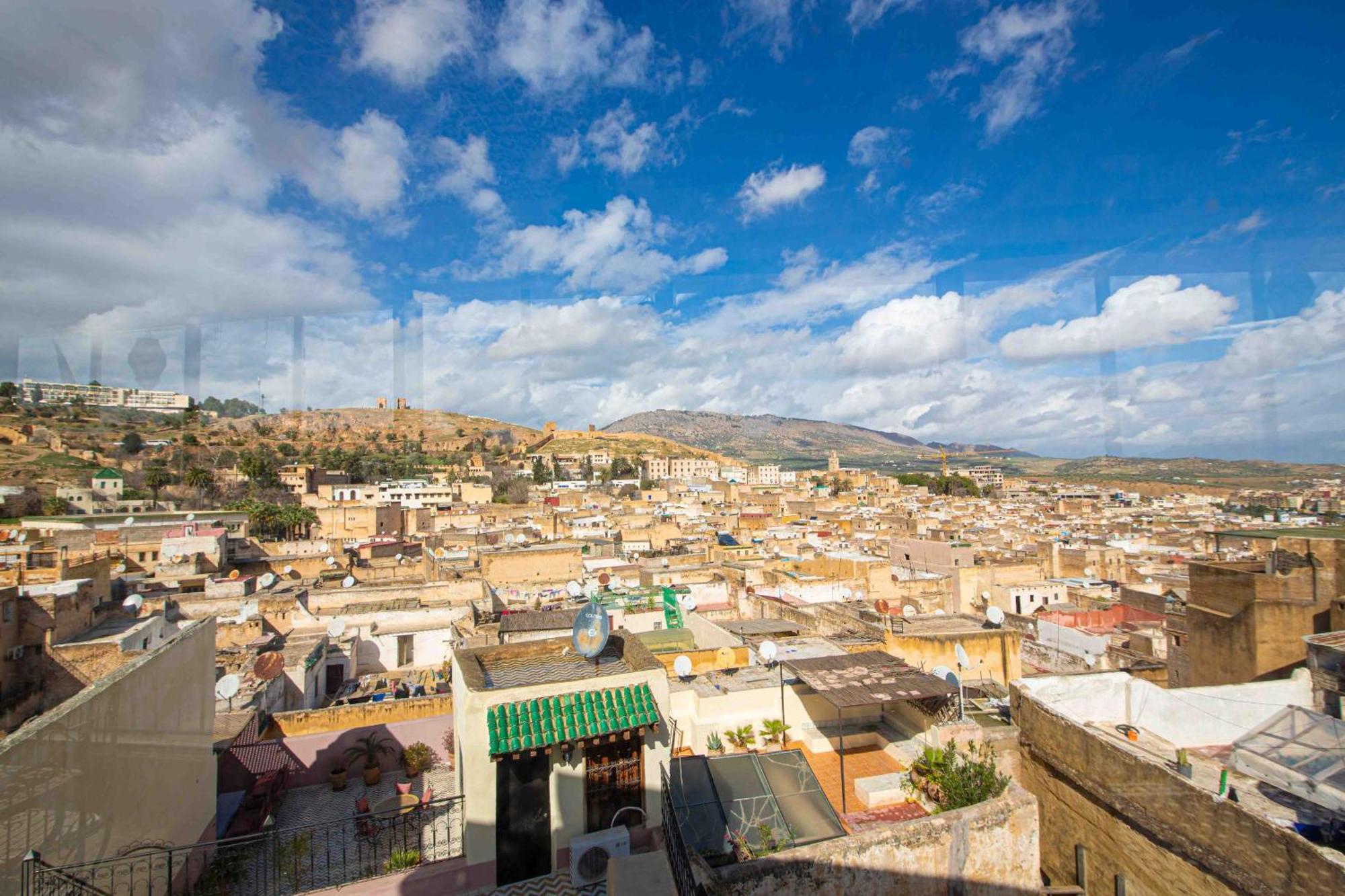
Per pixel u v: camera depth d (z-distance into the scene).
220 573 39.25
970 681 18.55
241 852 12.45
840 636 21.31
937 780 11.50
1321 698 12.37
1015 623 32.00
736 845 9.73
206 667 12.96
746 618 29.27
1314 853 7.06
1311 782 9.32
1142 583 40.50
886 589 38.94
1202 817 8.48
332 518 69.25
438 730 17.39
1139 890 9.45
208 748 12.96
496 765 10.41
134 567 37.66
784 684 16.02
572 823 10.65
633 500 112.25
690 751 14.91
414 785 15.73
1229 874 8.02
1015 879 9.61
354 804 14.73
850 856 8.62
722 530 72.44
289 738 16.42
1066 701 12.70
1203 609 17.94
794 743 15.31
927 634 19.42
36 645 19.28
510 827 10.45
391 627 28.38
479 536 61.53
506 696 10.66
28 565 29.77
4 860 7.08
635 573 42.84
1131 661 25.23
